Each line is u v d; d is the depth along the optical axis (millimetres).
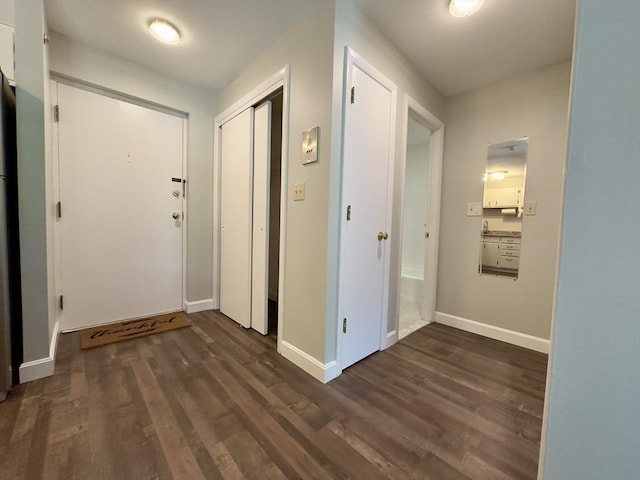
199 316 2664
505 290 2338
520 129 2254
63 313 2172
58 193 2105
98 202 2283
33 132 1516
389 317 2176
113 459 1055
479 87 2461
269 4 1635
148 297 2580
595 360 500
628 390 473
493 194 2402
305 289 1750
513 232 2297
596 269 491
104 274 2342
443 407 1430
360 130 1742
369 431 1244
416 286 3547
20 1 1463
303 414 1343
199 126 2707
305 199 1733
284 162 1889
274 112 2779
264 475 1009
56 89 2055
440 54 2031
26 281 1526
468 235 2549
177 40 1986
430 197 2732
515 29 1750
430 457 1112
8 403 1349
